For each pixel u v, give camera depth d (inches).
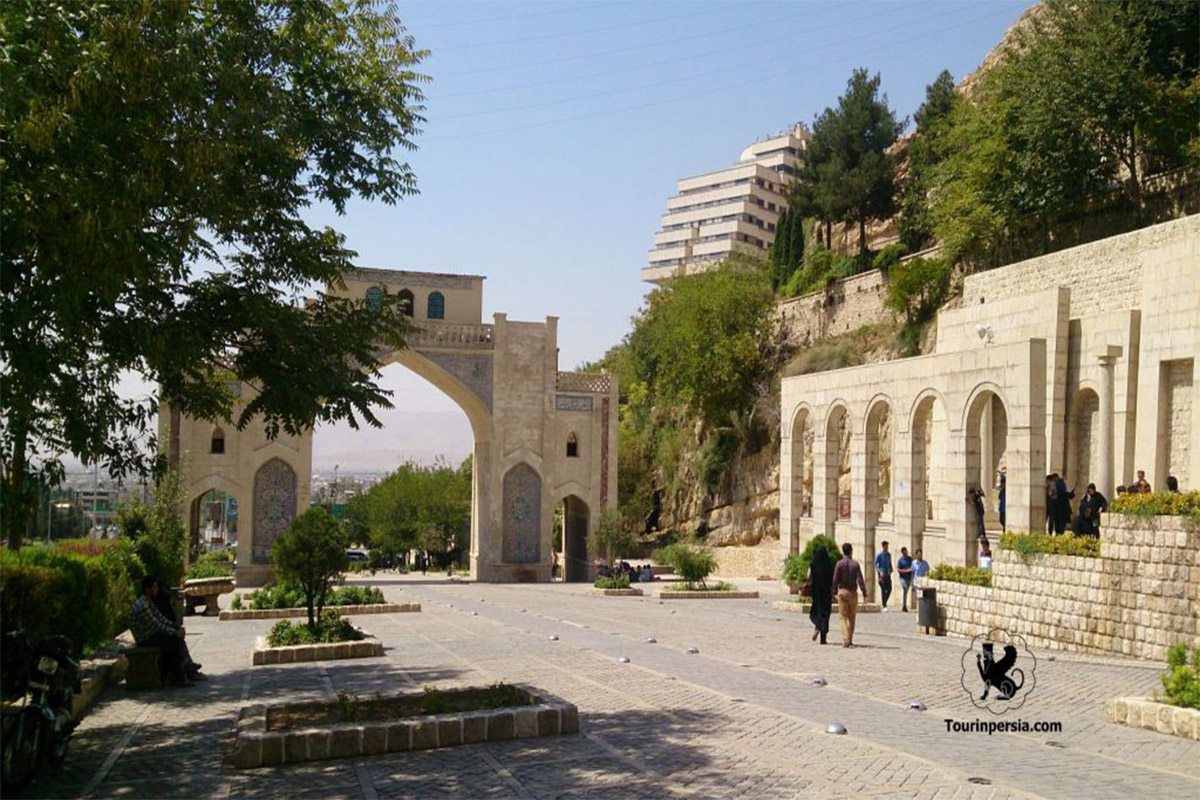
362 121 550.0
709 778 361.7
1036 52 1542.8
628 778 365.7
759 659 685.9
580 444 2100.1
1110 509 702.5
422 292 2021.4
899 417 1214.3
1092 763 380.5
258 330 499.8
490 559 2004.2
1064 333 1139.9
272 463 1846.7
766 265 3120.1
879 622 979.9
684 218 6343.5
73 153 380.2
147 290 459.5
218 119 430.9
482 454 2069.4
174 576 1122.7
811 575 797.9
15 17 357.7
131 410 465.7
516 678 609.0
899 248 2140.7
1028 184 1546.5
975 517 1075.3
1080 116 1438.2
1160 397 997.2
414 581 2049.7
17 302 367.9
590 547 2079.2
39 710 384.2
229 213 502.3
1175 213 1381.6
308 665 711.1
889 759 384.2
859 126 2805.1
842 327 2274.9
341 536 804.6
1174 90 1403.8
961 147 1920.5
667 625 951.0
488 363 2037.4
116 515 1249.4
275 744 407.8
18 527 423.5
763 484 2300.7
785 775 362.9
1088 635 715.4
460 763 396.8
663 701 520.1
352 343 535.2
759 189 6107.3
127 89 394.6
